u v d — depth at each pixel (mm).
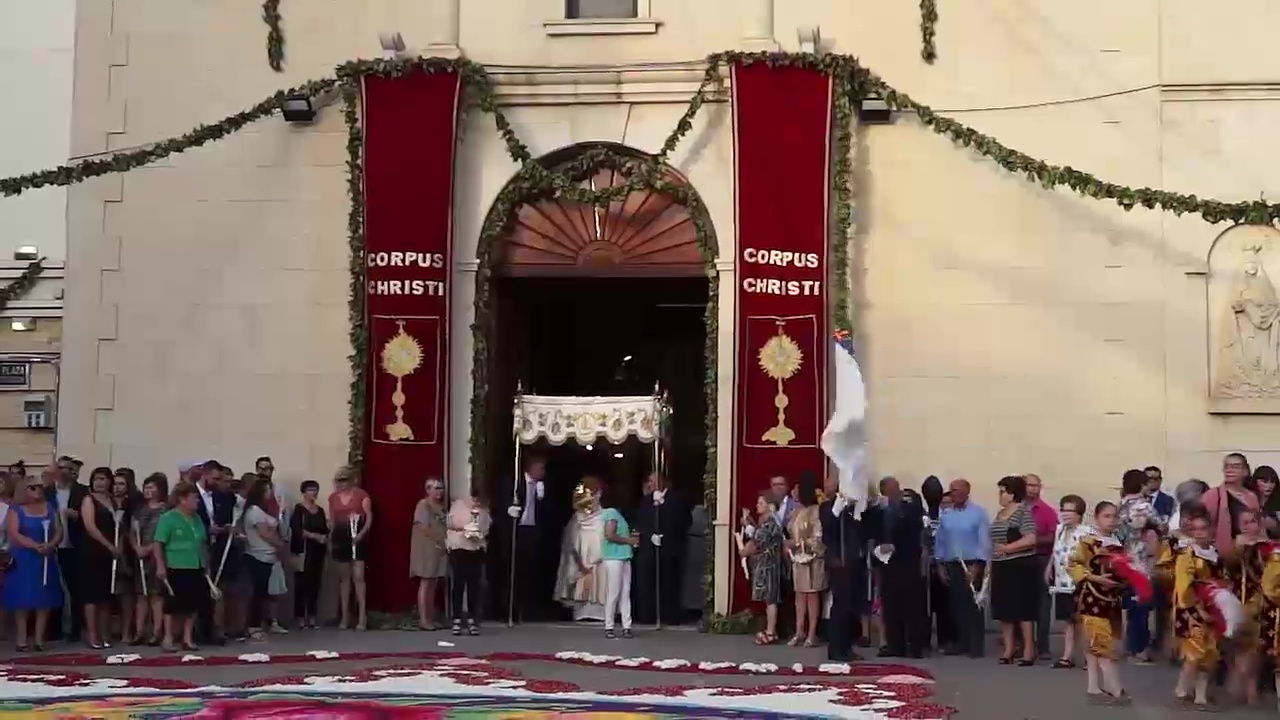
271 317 19109
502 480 18781
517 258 19172
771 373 18125
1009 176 18469
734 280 18375
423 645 16203
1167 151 18266
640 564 18578
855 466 15375
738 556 17938
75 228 19438
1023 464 18188
